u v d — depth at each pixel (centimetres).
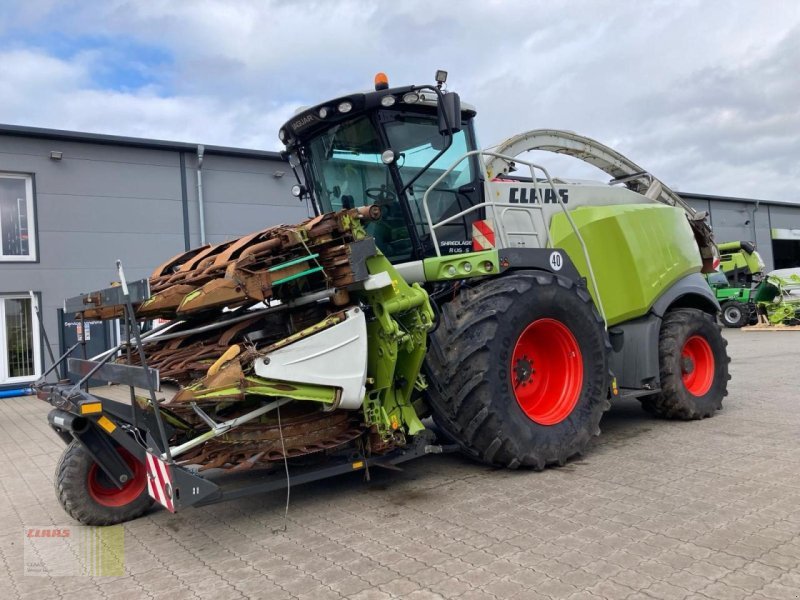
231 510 420
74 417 371
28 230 1340
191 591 300
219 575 317
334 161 549
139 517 416
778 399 751
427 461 516
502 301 442
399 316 421
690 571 292
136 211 1415
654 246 629
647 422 642
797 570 290
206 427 386
